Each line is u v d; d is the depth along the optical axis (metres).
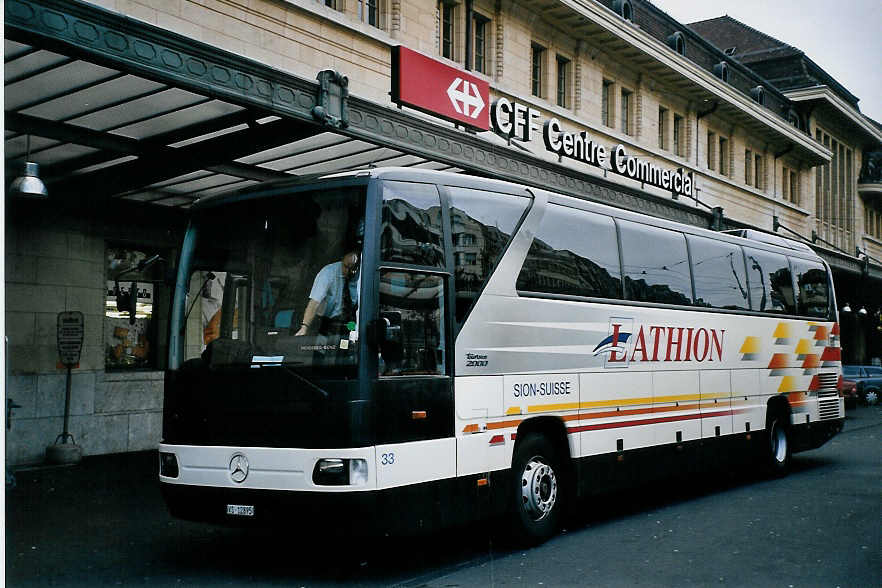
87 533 8.76
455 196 7.78
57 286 13.66
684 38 32.53
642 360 10.12
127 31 8.74
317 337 6.82
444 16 20.45
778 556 7.75
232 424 6.94
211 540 8.53
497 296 8.02
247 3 14.61
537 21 23.09
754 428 12.58
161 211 15.24
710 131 33.66
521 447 8.19
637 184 26.59
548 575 7.12
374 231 6.90
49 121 10.64
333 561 7.70
